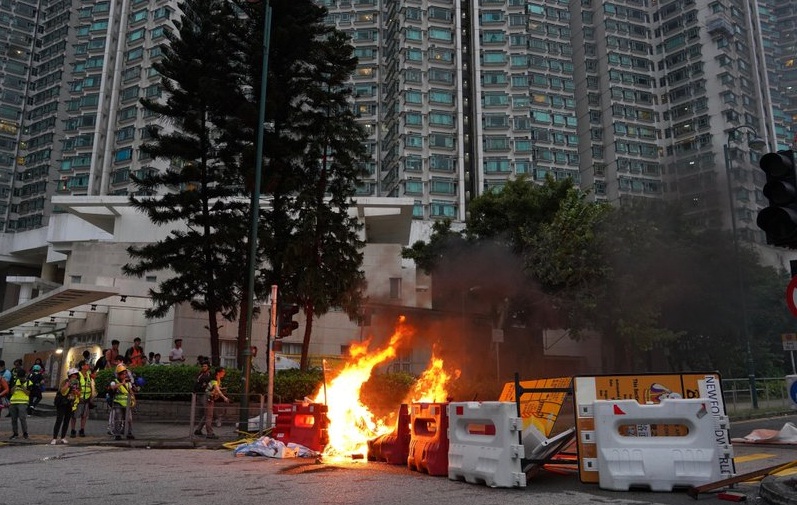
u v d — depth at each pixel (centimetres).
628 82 7944
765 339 3731
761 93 8038
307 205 2141
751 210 4734
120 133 6925
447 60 7238
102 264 4003
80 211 4388
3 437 1373
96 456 1066
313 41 2239
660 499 633
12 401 1338
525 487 697
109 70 7344
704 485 641
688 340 3572
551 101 7400
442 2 7444
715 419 705
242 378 1460
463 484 731
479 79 7244
